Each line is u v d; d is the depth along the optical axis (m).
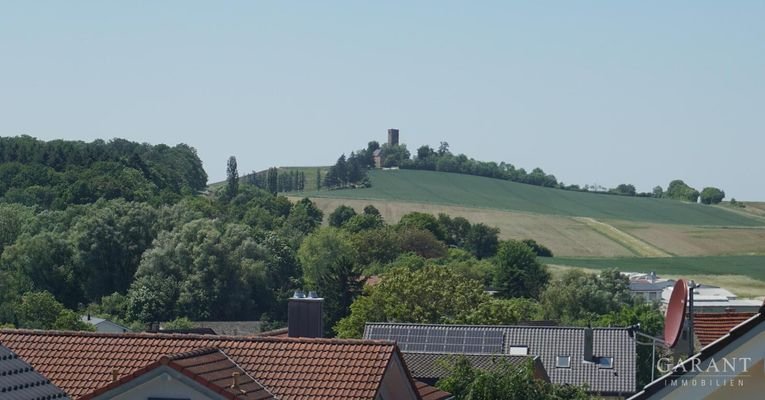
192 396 62.72
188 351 72.62
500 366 95.38
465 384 94.69
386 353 71.38
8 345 75.75
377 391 67.56
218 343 73.88
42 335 76.94
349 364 70.31
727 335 27.92
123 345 75.06
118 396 63.47
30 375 42.25
